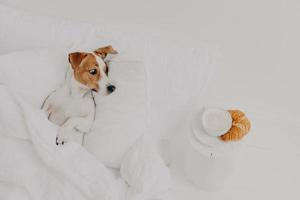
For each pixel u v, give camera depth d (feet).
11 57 3.40
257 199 4.24
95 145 3.44
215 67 4.36
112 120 3.46
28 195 3.16
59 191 3.16
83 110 3.45
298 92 4.67
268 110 4.90
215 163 3.59
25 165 3.20
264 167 4.57
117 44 3.82
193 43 4.21
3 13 3.75
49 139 3.24
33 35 3.73
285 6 3.82
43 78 3.43
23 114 3.27
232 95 4.80
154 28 4.12
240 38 4.14
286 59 4.31
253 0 3.80
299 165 4.71
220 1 3.84
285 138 4.87
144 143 3.55
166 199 3.47
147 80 3.64
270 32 4.06
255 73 4.51
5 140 3.26
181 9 3.93
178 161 3.94
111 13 4.01
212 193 3.99
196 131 3.58
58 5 3.97
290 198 4.40
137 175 3.38
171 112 3.95
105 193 3.19
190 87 3.93
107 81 3.49
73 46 3.72
